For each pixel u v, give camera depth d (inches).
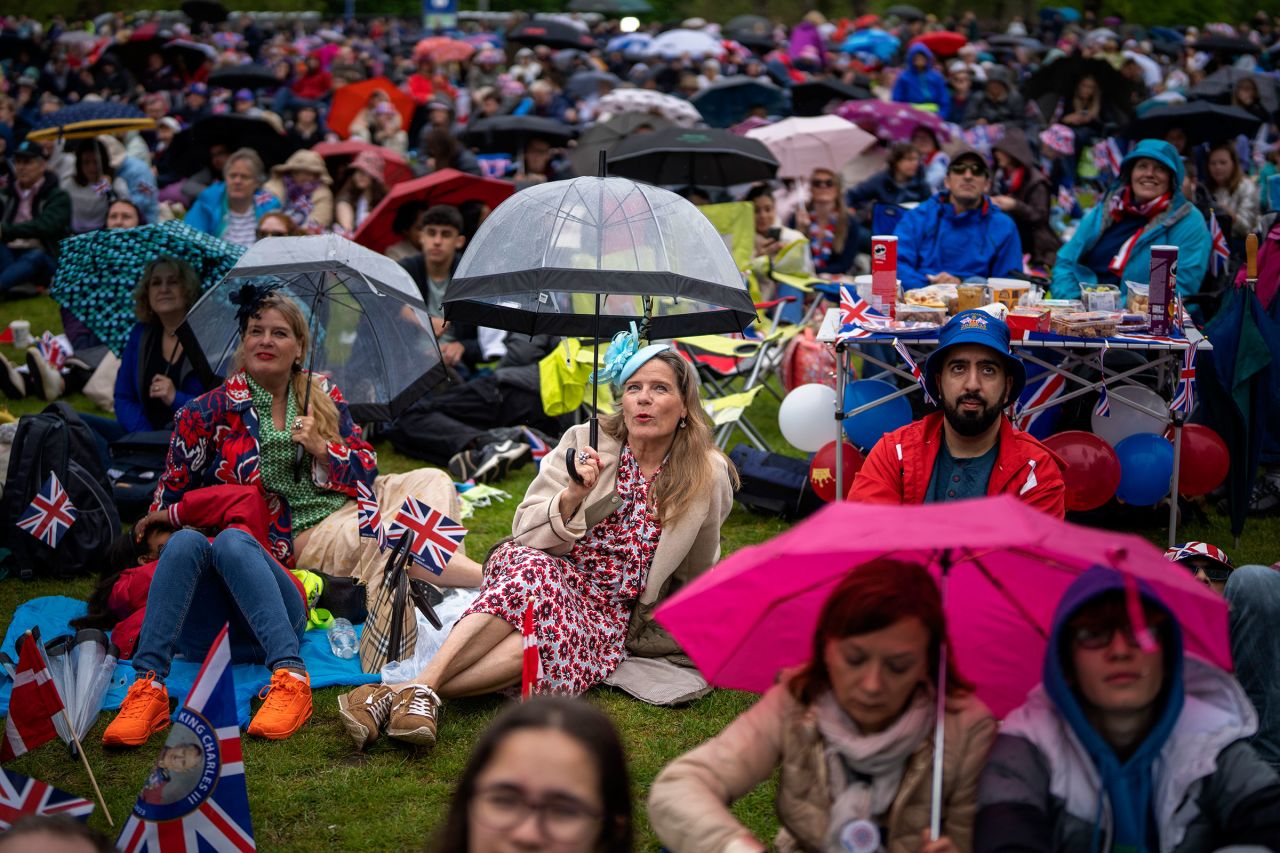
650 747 157.8
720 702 169.9
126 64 856.3
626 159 413.1
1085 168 601.9
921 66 760.3
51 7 1315.2
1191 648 90.8
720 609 97.8
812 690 94.0
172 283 247.0
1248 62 831.7
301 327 191.8
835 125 491.2
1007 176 389.7
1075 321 213.0
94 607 187.9
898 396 221.8
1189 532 244.4
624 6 1226.6
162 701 160.7
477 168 443.5
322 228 451.2
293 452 194.2
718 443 285.7
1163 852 89.0
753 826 138.9
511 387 297.6
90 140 474.9
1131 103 625.6
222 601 173.8
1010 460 164.7
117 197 480.4
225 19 1144.2
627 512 170.2
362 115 660.7
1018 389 164.4
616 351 168.9
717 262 169.2
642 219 165.9
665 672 172.6
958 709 93.0
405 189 380.5
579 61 897.5
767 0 1451.8
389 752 156.8
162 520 185.5
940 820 92.5
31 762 154.2
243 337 190.9
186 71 866.8
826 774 93.5
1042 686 94.3
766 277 355.9
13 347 387.5
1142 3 1280.8
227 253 274.7
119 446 245.8
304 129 599.5
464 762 153.7
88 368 341.1
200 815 115.3
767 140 485.7
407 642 176.9
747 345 315.9
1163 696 87.8
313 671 179.2
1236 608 126.4
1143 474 220.7
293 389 195.2
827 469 232.5
